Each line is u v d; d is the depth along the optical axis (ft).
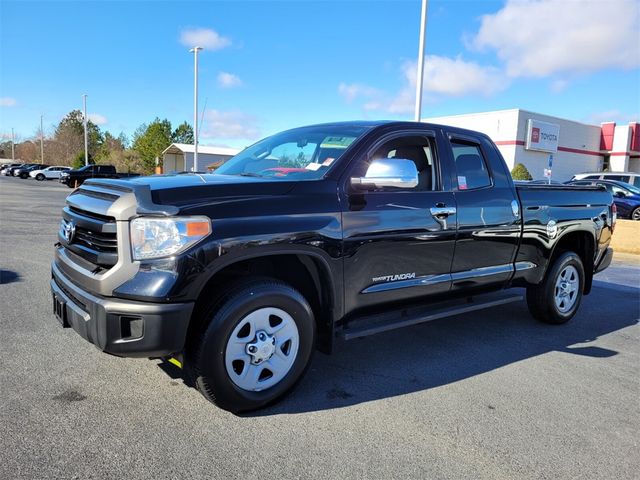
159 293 9.15
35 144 339.36
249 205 10.25
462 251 14.33
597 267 19.89
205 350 9.84
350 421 10.59
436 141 14.14
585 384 13.19
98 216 10.11
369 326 12.64
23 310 17.22
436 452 9.57
